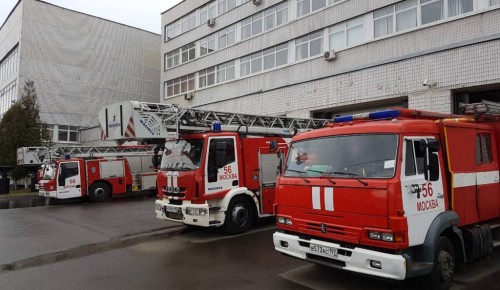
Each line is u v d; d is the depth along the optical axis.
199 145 9.19
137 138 9.47
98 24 41.72
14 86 37.16
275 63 23.88
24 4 36.44
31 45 36.69
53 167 19.12
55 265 7.11
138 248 8.38
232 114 10.86
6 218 13.62
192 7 32.12
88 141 38.44
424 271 4.79
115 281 6.03
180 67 33.38
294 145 6.09
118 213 14.52
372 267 4.70
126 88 43.44
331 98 19.59
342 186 5.05
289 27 22.78
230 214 9.34
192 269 6.57
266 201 10.04
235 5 27.53
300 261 6.93
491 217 6.35
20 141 27.06
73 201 20.28
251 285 5.69
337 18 19.80
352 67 18.77
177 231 10.22
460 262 5.85
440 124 5.57
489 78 13.51
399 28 16.92
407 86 16.05
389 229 4.60
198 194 8.88
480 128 6.37
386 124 5.06
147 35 45.91
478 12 14.16
